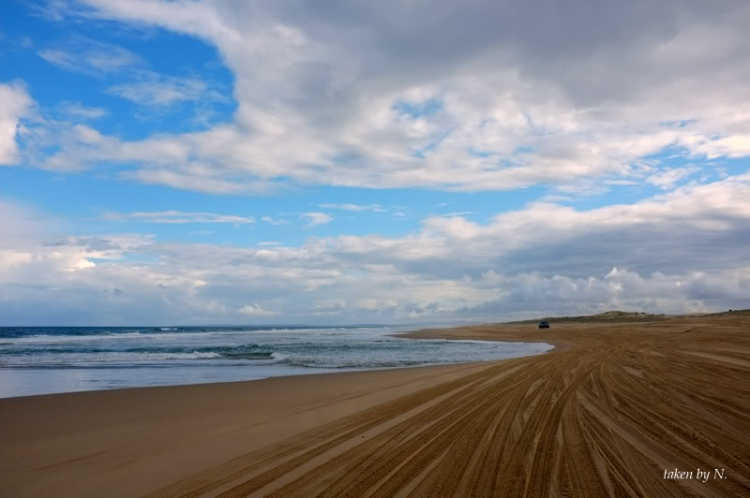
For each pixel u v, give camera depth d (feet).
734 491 15.74
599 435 23.25
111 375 59.88
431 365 69.26
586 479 17.24
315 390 42.65
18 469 20.02
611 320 365.40
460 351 102.63
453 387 42.29
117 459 21.24
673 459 19.24
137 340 166.30
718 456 19.49
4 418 30.73
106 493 16.98
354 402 35.76
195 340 166.09
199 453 21.98
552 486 16.67
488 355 90.43
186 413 32.14
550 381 43.42
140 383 52.03
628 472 17.83
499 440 23.11
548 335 166.40
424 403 34.42
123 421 29.63
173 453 22.06
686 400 31.58
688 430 23.68
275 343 141.79
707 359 58.23
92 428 27.73
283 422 28.71
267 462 20.33
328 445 23.00
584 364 57.16
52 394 40.88
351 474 18.52
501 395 36.68
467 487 16.85
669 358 60.75
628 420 26.30
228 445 23.38
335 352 101.76
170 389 43.73
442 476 18.10
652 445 21.29
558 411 29.53
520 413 29.45
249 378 56.03
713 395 33.14
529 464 19.21
